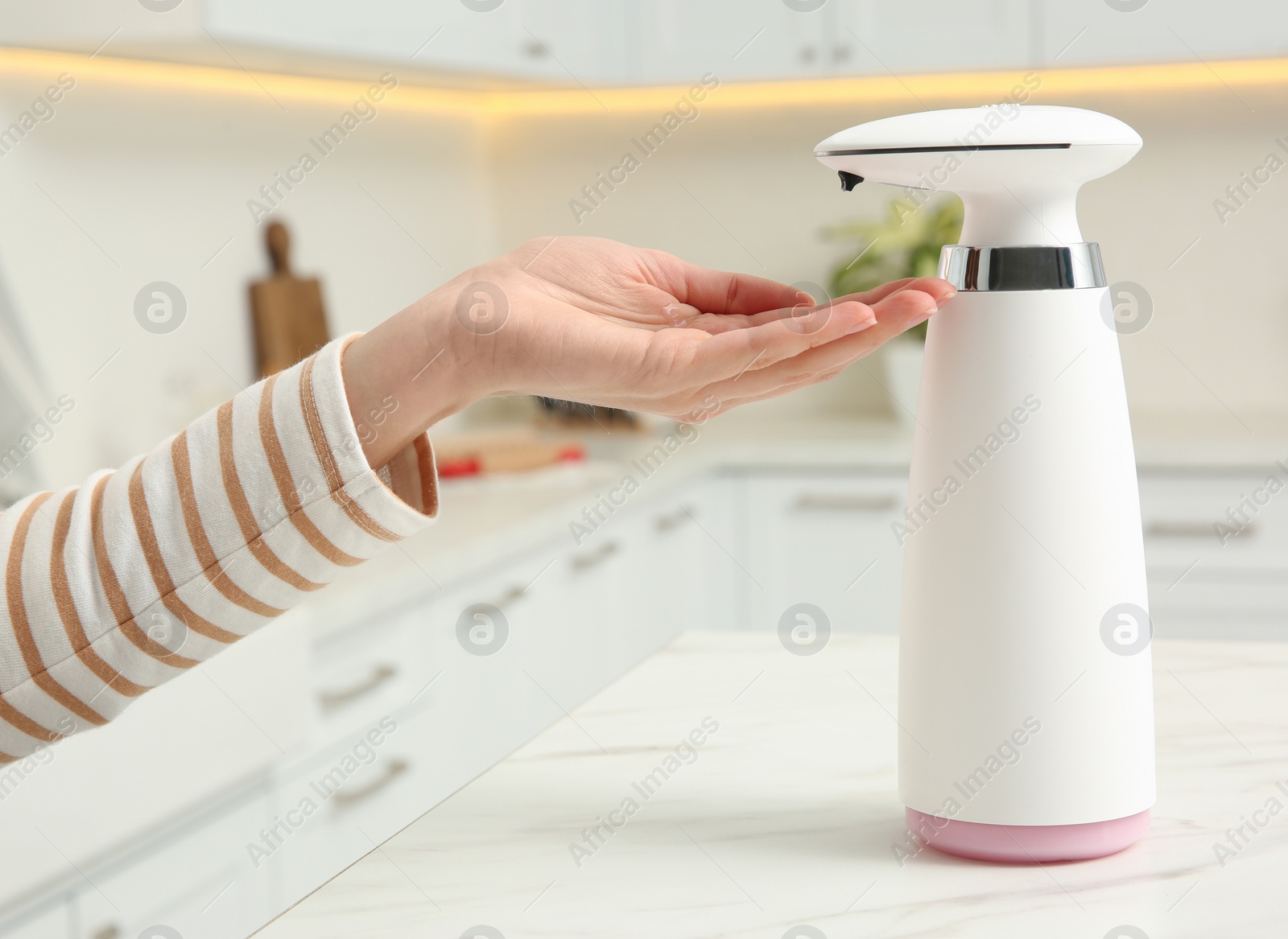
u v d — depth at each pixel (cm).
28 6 146
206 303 188
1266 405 241
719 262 268
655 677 81
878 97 254
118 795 108
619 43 237
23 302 155
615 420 263
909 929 46
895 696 75
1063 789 51
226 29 143
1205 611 204
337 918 48
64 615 50
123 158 171
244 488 49
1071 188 51
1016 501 51
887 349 242
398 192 243
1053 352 51
